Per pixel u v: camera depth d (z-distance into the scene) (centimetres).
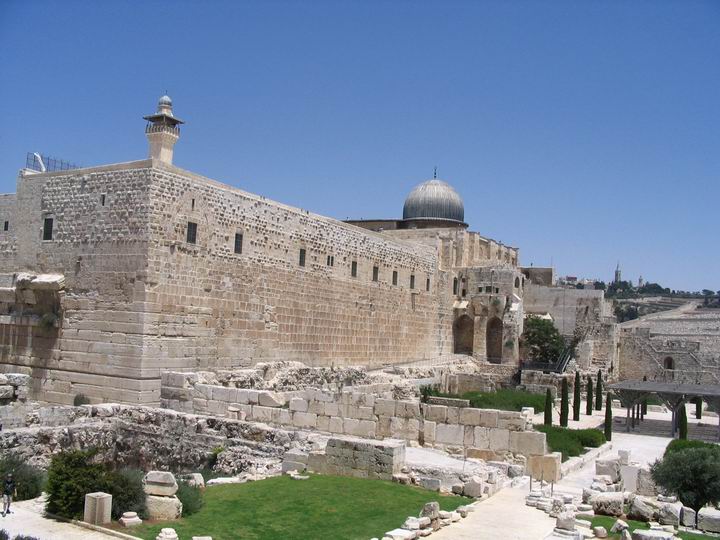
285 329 5178
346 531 1969
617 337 9300
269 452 3055
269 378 4638
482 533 1966
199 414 3581
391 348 6869
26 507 2164
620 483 2789
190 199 4250
